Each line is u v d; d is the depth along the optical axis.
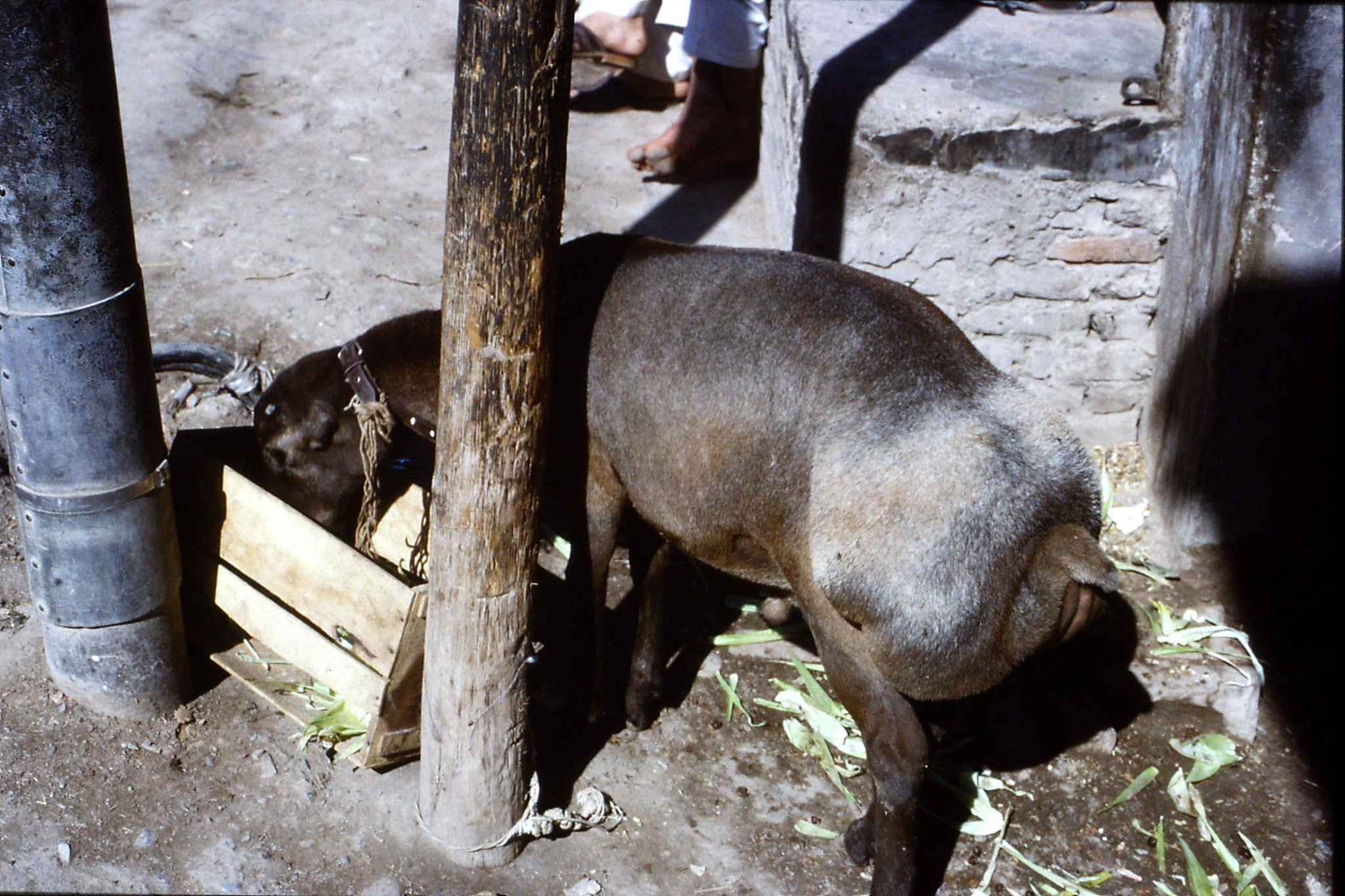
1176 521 4.15
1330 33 3.46
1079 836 3.29
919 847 3.21
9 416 2.95
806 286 2.93
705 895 3.03
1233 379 3.85
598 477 3.22
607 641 3.84
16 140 2.63
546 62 2.37
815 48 4.62
